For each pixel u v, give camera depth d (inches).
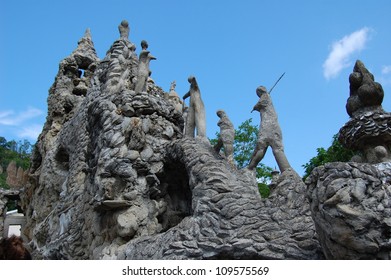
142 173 440.1
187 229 334.3
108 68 585.3
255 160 373.7
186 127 462.0
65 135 706.8
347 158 788.0
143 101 469.7
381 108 266.7
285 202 309.6
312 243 269.4
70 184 599.8
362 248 206.8
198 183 362.6
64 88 948.0
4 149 2514.8
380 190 217.0
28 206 898.7
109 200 418.3
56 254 533.3
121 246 397.7
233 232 305.7
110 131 452.4
